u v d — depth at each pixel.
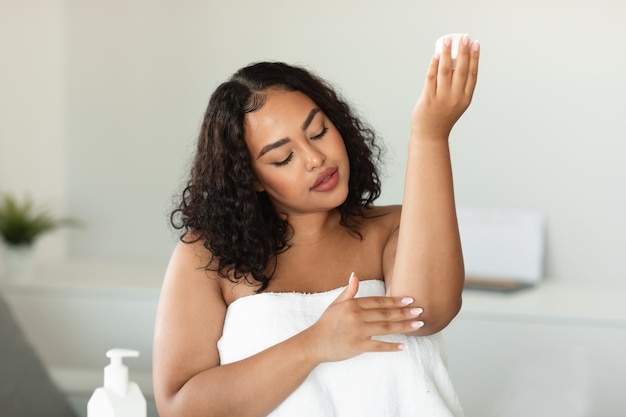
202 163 1.25
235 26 3.53
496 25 3.31
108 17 3.61
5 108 3.69
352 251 1.27
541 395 2.65
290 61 3.49
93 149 3.66
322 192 1.19
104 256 3.69
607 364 2.61
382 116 3.43
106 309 2.93
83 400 2.66
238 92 1.20
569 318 2.63
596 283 3.24
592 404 2.63
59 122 3.68
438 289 1.15
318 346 1.13
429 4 3.36
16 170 3.71
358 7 3.42
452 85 1.09
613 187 3.26
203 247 1.25
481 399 2.70
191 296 1.23
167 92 3.60
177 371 1.22
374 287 1.24
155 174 3.63
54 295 2.96
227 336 1.22
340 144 1.21
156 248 3.65
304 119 1.18
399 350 1.12
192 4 3.55
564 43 3.26
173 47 3.58
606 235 3.28
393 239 1.28
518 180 3.33
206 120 1.25
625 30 3.21
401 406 1.20
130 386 1.25
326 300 1.21
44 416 2.40
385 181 3.41
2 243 3.12
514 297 2.89
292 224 1.26
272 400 1.15
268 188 1.22
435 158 1.14
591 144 3.27
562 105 3.28
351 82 3.45
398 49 3.40
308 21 3.47
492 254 3.20
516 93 3.31
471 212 3.24
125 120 3.63
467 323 2.70
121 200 3.66
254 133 1.19
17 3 3.65
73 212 3.69
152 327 2.90
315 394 1.18
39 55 3.66
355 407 1.19
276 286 1.24
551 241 3.31
